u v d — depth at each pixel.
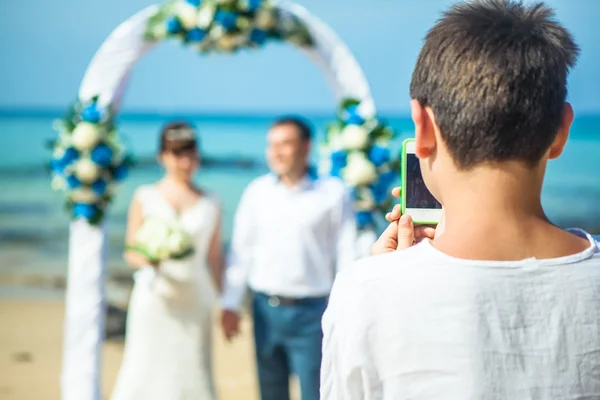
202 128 34.44
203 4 4.84
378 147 4.82
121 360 7.49
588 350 1.17
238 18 4.84
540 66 1.21
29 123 38.16
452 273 1.21
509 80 1.20
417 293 1.21
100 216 4.82
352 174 4.78
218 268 5.25
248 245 4.85
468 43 1.23
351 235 4.74
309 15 5.02
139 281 5.12
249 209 4.82
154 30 4.89
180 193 5.11
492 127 1.20
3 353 7.98
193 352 5.07
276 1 4.96
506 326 1.18
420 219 1.59
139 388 5.03
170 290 5.04
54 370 7.35
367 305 1.22
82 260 4.83
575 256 1.22
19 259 13.95
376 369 1.21
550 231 1.24
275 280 4.64
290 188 4.73
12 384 6.84
